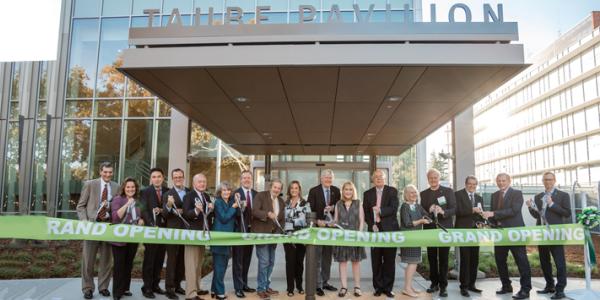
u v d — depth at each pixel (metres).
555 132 75.00
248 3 15.41
